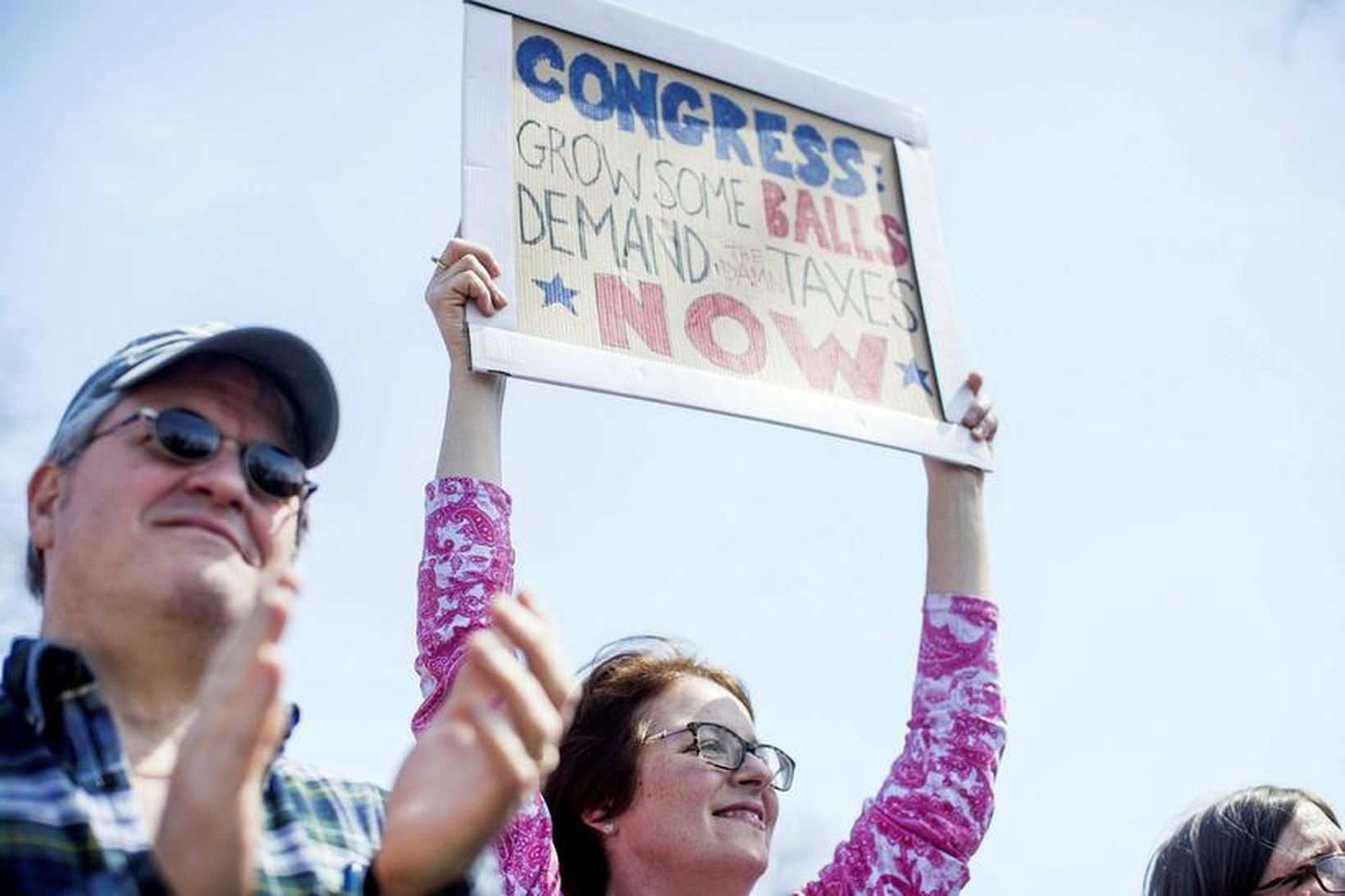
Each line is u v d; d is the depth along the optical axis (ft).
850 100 14.14
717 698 12.39
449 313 11.56
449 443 11.62
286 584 5.95
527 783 6.32
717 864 11.73
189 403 8.23
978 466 13.46
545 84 12.44
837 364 13.03
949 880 12.00
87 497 7.93
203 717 5.79
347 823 8.05
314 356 8.50
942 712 12.68
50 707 7.26
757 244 13.03
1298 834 13.47
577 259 11.98
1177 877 13.73
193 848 5.66
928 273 13.91
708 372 12.19
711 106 13.30
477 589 11.27
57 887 6.75
